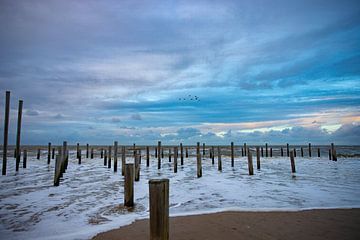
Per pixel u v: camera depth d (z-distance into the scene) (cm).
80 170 2253
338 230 604
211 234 587
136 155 1612
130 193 914
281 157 4409
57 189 1279
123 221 733
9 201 1009
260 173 2016
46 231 660
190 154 5297
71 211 860
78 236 609
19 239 607
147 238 579
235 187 1336
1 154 4528
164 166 2681
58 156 1391
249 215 746
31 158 3688
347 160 3572
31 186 1367
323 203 952
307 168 2398
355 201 984
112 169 2348
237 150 6656
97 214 823
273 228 623
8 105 1889
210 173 2038
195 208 895
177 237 570
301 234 579
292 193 1159
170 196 1107
